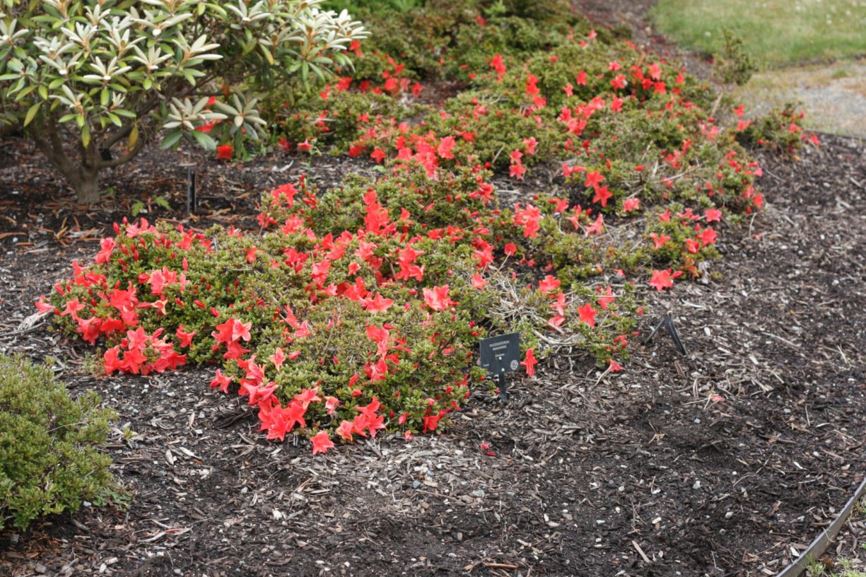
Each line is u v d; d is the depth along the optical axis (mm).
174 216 5621
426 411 3930
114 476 3475
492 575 3262
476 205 5562
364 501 3506
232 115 5734
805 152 7621
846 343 5078
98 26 5074
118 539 3199
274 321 4254
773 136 7473
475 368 4266
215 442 3729
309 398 3748
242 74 5773
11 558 3061
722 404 4391
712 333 4945
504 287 4953
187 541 3227
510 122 6562
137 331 4074
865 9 12641
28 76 4965
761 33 11852
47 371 3322
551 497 3684
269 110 6680
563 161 6500
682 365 4648
